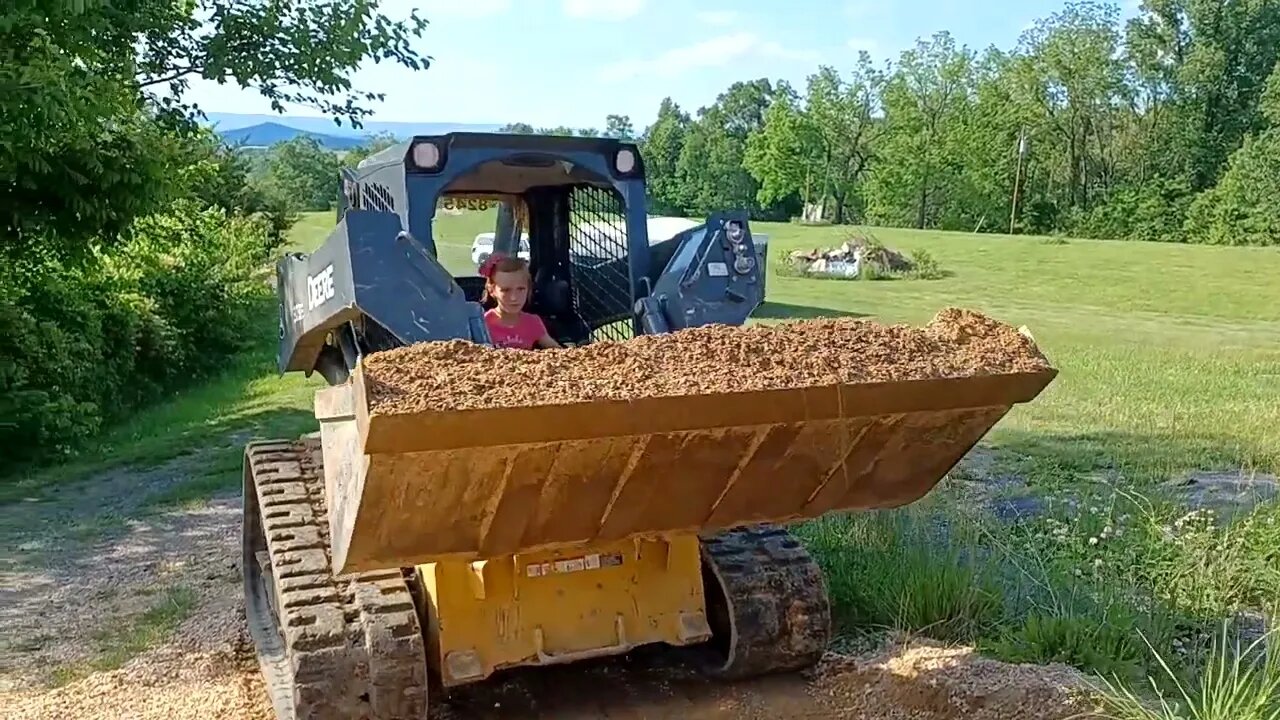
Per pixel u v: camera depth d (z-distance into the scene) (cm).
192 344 1766
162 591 682
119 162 1070
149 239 1634
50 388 1181
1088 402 1207
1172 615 545
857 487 429
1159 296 2889
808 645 497
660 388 351
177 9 1275
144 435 1277
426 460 342
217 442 1178
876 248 3456
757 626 489
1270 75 7038
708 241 459
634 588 464
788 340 388
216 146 2748
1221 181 6644
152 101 1311
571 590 454
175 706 507
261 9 1330
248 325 2102
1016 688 476
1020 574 587
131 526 849
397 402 325
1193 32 7588
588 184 556
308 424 1248
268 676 516
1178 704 442
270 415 1323
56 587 701
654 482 389
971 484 837
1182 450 938
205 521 856
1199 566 579
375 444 325
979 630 552
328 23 1355
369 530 368
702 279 452
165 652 576
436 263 414
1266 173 6019
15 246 1100
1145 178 7731
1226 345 1845
